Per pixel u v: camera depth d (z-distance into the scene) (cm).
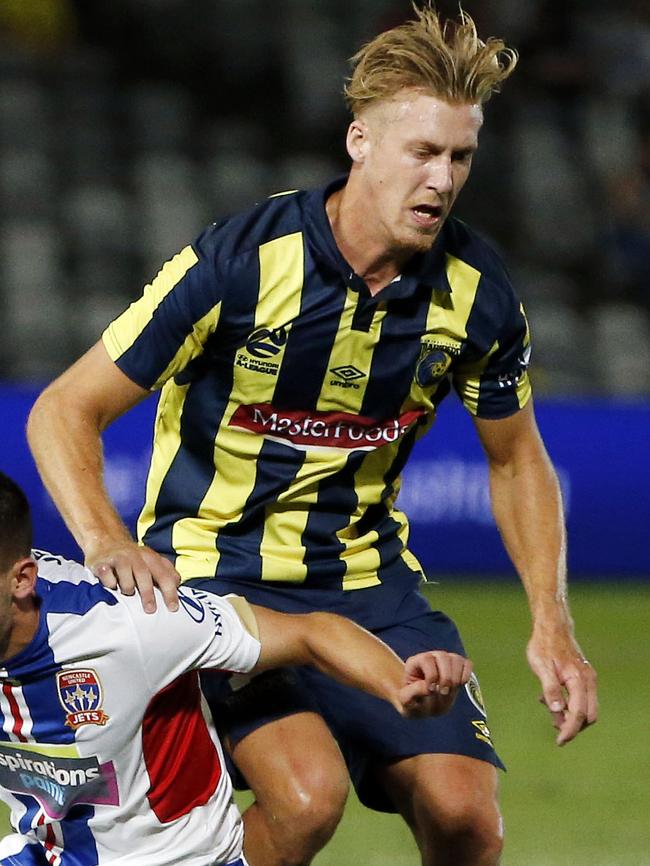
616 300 4619
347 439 1261
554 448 3569
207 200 4619
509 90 4897
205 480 1273
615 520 3603
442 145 1156
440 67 1148
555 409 3591
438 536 3503
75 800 1085
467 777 1221
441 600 3338
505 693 2567
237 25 4944
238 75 4909
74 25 4953
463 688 1295
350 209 1198
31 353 4094
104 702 1041
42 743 1059
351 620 1227
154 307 1195
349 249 1205
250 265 1196
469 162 1186
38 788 1094
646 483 3603
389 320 1227
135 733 1057
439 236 1249
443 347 1254
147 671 1041
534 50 4928
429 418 1309
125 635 1032
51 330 4153
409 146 1156
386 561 1327
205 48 4906
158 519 1302
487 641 2956
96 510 1130
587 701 1205
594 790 2062
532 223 4706
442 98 1151
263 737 1198
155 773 1079
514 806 1981
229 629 1088
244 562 1273
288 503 1273
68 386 1196
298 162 4784
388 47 1166
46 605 1027
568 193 4772
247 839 1202
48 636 1023
